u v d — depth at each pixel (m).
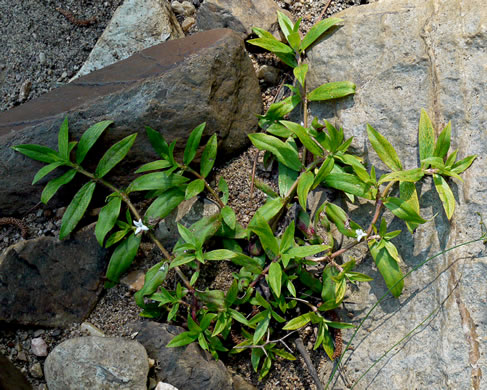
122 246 0.76
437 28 0.76
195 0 0.88
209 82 0.77
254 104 0.81
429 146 0.73
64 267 0.77
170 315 0.74
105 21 0.88
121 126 0.76
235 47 0.79
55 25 0.87
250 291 0.75
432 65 0.76
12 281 0.76
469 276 0.72
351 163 0.74
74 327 0.77
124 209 0.79
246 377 0.77
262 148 0.77
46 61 0.86
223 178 0.79
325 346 0.75
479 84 0.74
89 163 0.77
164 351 0.74
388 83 0.77
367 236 0.74
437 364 0.71
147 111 0.76
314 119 0.77
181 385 0.74
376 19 0.78
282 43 0.80
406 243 0.74
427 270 0.73
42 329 0.77
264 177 0.81
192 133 0.76
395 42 0.77
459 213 0.73
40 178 0.74
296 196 0.78
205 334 0.75
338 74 0.79
